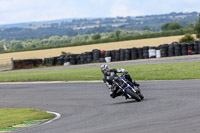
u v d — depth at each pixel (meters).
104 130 29.33
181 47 135.50
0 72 150.88
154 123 29.66
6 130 37.09
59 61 162.50
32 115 46.88
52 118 43.59
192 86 55.06
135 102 46.44
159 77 72.88
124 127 29.50
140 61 129.50
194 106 36.66
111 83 47.78
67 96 63.78
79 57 157.88
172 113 33.88
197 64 93.00
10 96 72.00
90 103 53.22
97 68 115.44
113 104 48.53
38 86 82.94
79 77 89.75
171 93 50.53
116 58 148.12
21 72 135.50
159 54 139.38
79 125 34.22
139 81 72.12
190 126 26.80
